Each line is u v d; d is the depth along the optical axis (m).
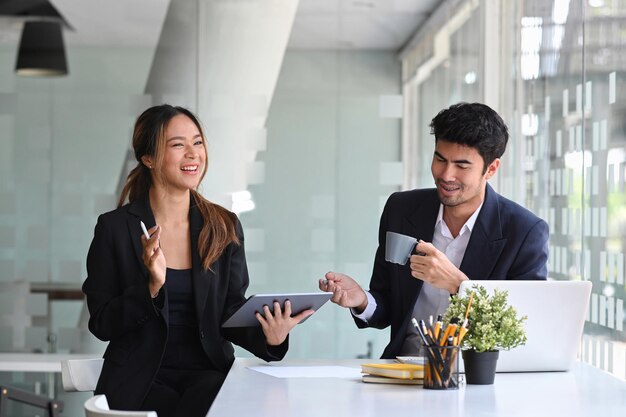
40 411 5.43
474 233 2.98
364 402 2.16
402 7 5.70
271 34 5.75
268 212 5.73
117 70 5.68
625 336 3.01
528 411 2.07
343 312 5.71
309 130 5.73
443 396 2.25
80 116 5.66
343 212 5.72
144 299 2.84
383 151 5.71
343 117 5.72
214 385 2.85
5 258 5.67
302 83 5.74
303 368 2.74
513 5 4.84
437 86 5.62
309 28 5.75
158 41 5.70
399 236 2.65
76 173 5.66
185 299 3.04
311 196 5.73
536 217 3.03
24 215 5.67
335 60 5.73
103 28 5.68
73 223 5.67
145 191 3.19
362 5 5.72
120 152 5.67
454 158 2.83
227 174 5.73
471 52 5.48
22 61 5.64
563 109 3.77
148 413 1.81
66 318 5.70
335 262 5.73
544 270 2.98
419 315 3.10
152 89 5.69
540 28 4.17
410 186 5.71
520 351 2.63
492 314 2.43
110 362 2.90
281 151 5.73
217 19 5.72
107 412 1.83
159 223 3.11
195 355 3.03
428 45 5.66
